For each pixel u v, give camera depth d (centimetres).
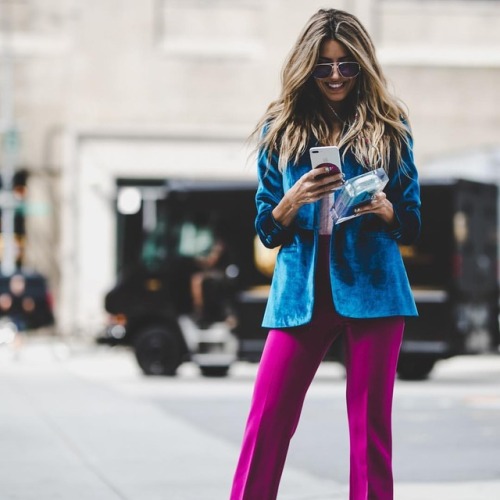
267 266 2830
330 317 722
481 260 2877
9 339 3359
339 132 731
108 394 2317
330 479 1326
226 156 4534
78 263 4453
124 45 4512
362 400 727
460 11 4634
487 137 4622
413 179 726
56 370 3031
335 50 720
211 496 1170
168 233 2889
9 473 1316
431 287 2741
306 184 696
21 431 1702
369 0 4612
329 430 1800
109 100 4506
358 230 718
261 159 739
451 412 2053
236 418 1939
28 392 2344
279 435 727
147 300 2877
